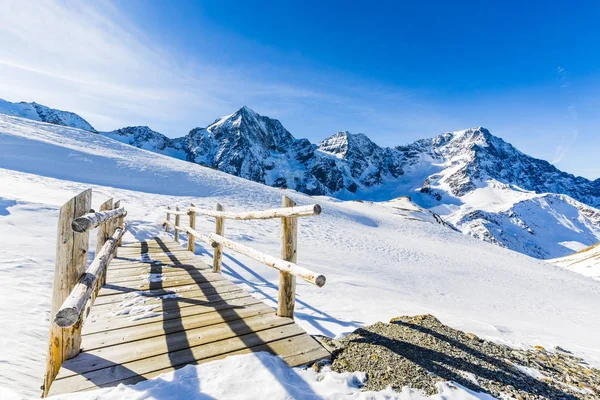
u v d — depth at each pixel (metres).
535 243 189.38
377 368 2.62
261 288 6.47
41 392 2.44
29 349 3.00
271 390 2.14
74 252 2.49
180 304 3.85
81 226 2.35
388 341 3.24
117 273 5.22
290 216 3.46
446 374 2.61
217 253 5.88
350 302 6.11
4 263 5.09
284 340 3.04
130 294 4.14
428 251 24.95
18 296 4.11
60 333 2.42
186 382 2.16
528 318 10.96
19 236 6.65
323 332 4.08
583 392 2.87
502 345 3.92
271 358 2.61
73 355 2.47
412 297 8.59
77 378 2.21
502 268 25.81
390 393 2.24
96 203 15.37
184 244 9.69
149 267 5.72
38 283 4.66
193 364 2.51
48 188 15.79
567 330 9.59
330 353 2.89
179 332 3.06
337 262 12.06
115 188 22.09
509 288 17.61
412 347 3.13
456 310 8.23
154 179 29.31
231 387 2.14
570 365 3.68
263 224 17.48
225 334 3.07
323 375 2.48
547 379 3.01
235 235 12.98
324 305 5.65
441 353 3.07
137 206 16.70
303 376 2.45
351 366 2.67
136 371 2.36
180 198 23.36
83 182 21.73
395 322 4.10
